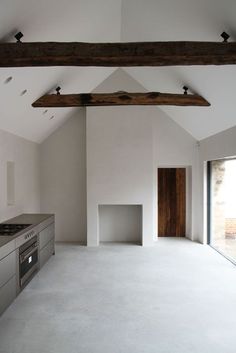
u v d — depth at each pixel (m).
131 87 7.00
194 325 3.33
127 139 6.91
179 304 3.85
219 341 3.01
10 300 3.74
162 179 7.79
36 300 4.00
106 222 7.49
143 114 6.92
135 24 4.84
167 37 4.54
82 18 4.05
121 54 3.39
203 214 7.05
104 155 6.91
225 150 5.56
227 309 3.71
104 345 2.95
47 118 6.31
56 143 7.46
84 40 4.69
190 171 7.54
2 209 5.12
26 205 6.45
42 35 3.70
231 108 4.85
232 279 4.75
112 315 3.57
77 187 7.48
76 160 7.46
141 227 7.41
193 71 4.75
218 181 6.97
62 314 3.60
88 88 6.64
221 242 6.95
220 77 4.38
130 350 2.86
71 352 2.83
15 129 5.54
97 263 5.62
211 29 3.71
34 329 3.26
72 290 4.33
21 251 4.20
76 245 7.05
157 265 5.48
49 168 7.46
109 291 4.29
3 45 3.26
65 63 3.47
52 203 7.50
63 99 5.30
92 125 6.92
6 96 4.22
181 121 7.04
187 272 5.09
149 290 4.32
